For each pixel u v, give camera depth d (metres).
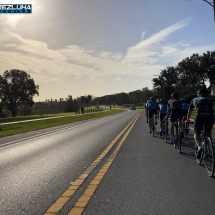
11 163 6.62
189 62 78.00
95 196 3.88
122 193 3.99
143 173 5.16
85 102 153.75
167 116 8.20
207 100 5.40
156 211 3.29
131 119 27.64
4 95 83.38
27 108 97.50
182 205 3.47
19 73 87.31
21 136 14.05
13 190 4.31
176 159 6.48
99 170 5.50
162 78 91.00
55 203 3.64
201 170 5.34
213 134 11.22
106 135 12.45
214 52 75.75
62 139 11.59
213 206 3.43
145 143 9.37
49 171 5.57
